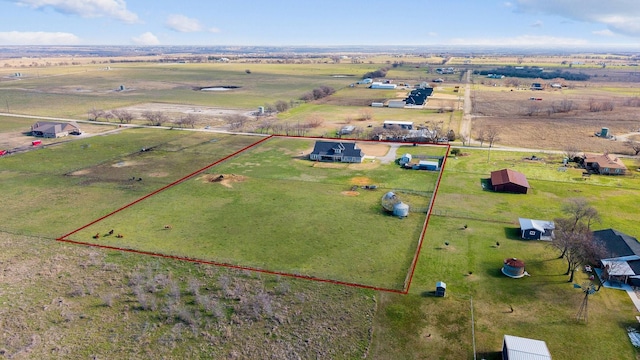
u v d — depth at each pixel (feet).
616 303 133.69
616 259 150.20
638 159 296.71
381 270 152.76
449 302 134.31
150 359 111.14
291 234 180.34
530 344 108.68
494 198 221.66
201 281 145.38
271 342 117.70
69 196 221.66
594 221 191.21
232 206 210.18
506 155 305.73
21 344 115.34
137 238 175.52
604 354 112.68
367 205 212.02
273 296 137.39
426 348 115.44
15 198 217.97
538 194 227.61
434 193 228.63
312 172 265.75
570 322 124.98
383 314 128.77
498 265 156.15
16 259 157.99
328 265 155.94
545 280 146.61
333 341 118.11
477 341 117.70
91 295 137.18
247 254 163.63
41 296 136.26
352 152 289.33
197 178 252.42
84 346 115.24
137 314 128.57
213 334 120.78
